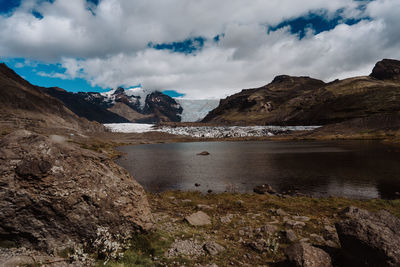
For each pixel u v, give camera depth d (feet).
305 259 25.55
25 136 29.89
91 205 29.96
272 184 118.52
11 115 537.24
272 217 52.54
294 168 168.04
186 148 444.55
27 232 25.31
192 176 145.89
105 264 25.72
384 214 31.04
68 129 562.66
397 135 437.99
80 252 25.88
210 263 29.27
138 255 29.45
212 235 40.40
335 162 191.31
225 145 517.96
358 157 216.54
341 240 27.96
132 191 37.42
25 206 25.58
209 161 225.97
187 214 55.83
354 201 72.23
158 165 203.41
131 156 294.66
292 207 62.13
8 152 27.17
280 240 37.60
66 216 27.61
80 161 32.32
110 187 33.63
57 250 26.04
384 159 195.00
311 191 102.42
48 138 31.78
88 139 491.31
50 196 27.02
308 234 40.45
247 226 44.96
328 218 51.06
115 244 28.25
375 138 470.80
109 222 31.04
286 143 503.20
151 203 69.77
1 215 24.39
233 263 29.50
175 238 37.01
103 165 35.96
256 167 177.88
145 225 35.40
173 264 28.35
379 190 100.63
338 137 559.79
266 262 30.25
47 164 28.30
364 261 24.57
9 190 25.21
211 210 59.72
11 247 24.52
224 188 111.14
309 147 366.84
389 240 23.84
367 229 25.85
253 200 75.25
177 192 96.68
